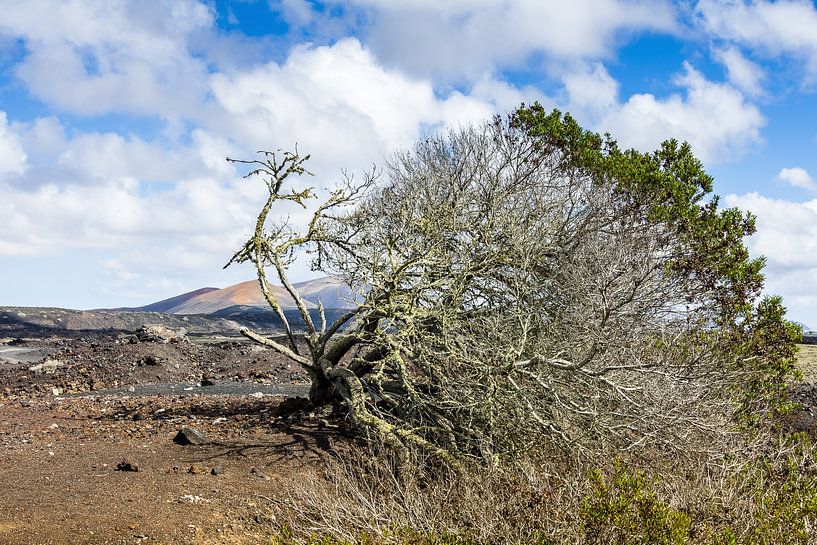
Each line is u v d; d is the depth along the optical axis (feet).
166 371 63.05
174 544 18.53
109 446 30.32
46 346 89.15
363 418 27.84
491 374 25.44
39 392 55.26
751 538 16.28
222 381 60.85
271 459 28.09
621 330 24.86
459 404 25.52
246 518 21.11
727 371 25.61
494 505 18.42
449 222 31.53
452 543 16.80
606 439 24.50
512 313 27.91
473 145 35.42
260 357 68.74
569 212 30.42
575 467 22.43
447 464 24.25
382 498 20.58
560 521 16.92
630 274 24.68
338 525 18.98
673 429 24.54
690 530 16.33
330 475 25.14
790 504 17.38
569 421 25.31
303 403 38.88
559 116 38.55
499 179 33.17
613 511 15.74
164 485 23.91
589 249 27.17
